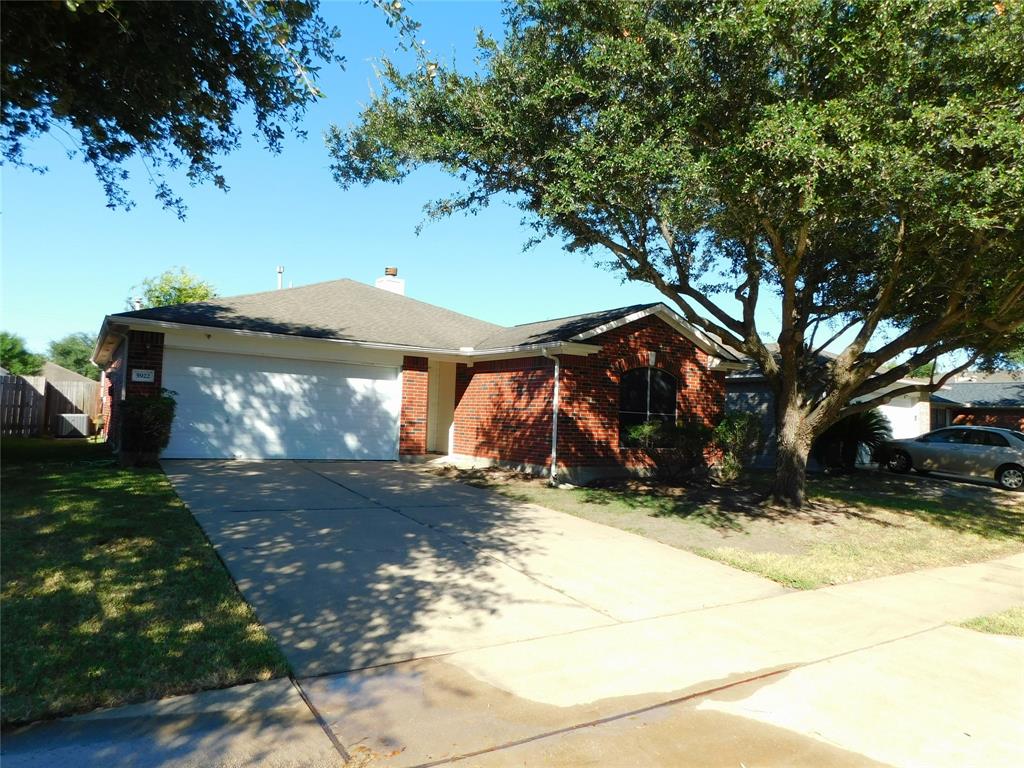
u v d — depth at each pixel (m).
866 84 7.78
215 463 12.95
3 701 3.49
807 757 3.56
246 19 6.88
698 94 8.83
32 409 20.73
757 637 5.38
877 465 21.17
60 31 6.30
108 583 5.27
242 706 3.73
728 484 14.05
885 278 11.20
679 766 3.41
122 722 3.46
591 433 14.04
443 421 18.36
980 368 16.03
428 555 7.11
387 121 10.01
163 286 34.31
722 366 16.39
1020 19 7.29
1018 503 13.81
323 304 17.03
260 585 5.70
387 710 3.81
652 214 9.98
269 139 8.53
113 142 8.20
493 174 10.44
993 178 7.20
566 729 3.72
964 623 6.03
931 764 3.55
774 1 7.48
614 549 8.13
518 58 9.62
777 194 8.26
